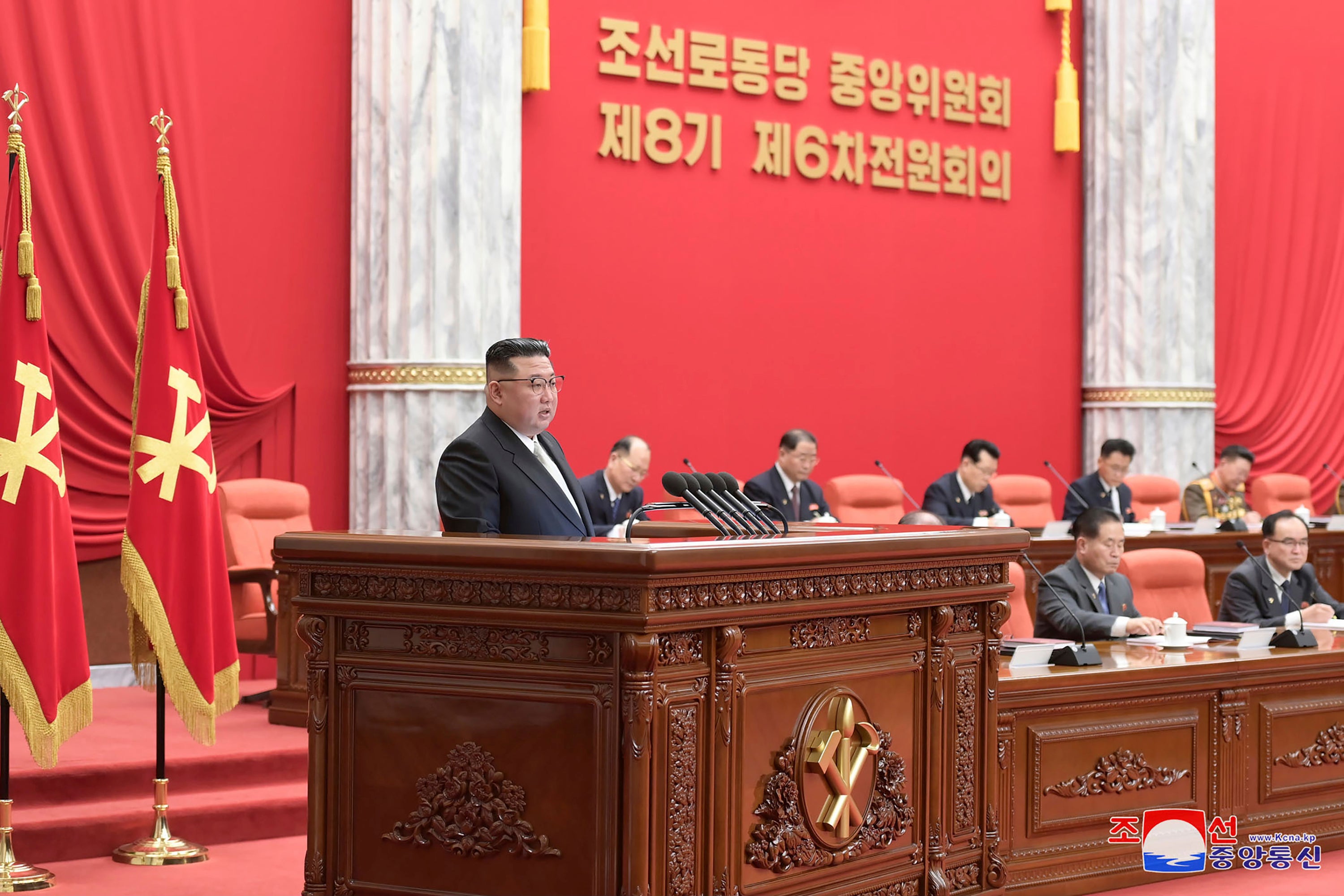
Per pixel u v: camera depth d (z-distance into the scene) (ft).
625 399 26.35
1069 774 11.94
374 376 22.72
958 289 30.37
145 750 15.28
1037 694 11.67
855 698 8.92
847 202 28.94
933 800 9.64
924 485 29.91
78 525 20.44
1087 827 12.06
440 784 8.15
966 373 30.48
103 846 13.62
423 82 22.74
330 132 23.12
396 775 8.29
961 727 9.90
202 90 21.88
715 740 8.04
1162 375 31.48
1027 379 31.32
